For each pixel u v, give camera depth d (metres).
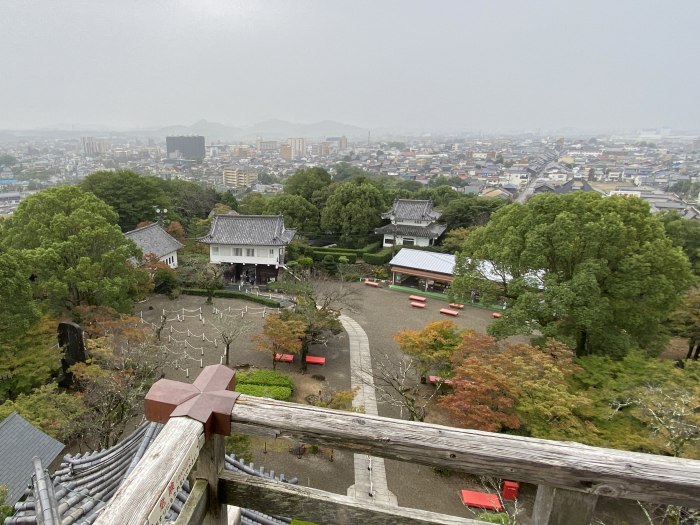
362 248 43.88
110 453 6.64
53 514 5.11
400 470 15.99
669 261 17.23
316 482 15.27
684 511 7.80
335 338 26.86
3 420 11.77
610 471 2.20
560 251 17.47
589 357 16.22
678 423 11.68
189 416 2.39
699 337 22.11
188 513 2.38
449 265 36.09
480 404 14.80
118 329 21.09
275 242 35.69
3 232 23.59
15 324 16.20
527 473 2.28
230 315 28.59
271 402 2.54
